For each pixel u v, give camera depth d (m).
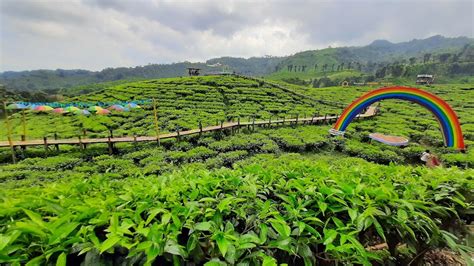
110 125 23.70
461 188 3.43
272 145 17.91
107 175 4.59
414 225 2.85
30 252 2.03
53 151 16.27
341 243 2.35
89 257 2.04
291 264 2.69
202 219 2.51
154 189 2.94
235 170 3.78
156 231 2.16
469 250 2.78
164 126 22.78
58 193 3.18
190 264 2.25
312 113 30.36
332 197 2.81
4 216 2.51
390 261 3.31
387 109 34.53
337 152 18.50
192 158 15.63
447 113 16.36
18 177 12.61
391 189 3.08
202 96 36.75
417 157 17.11
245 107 31.81
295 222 2.55
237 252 2.19
